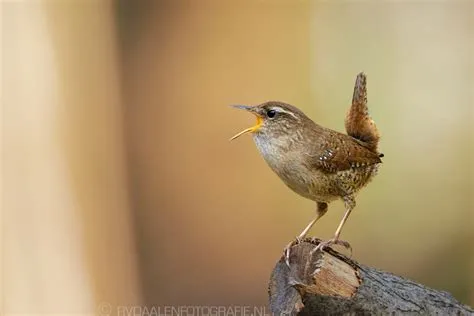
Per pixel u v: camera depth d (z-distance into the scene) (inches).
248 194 563.8
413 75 629.9
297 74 571.2
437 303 223.1
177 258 568.4
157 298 563.8
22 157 518.3
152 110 566.9
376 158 278.8
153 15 562.6
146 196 567.8
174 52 564.1
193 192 565.9
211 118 563.8
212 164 563.5
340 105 595.2
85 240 546.6
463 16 622.5
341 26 610.5
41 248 525.0
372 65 624.1
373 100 631.2
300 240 250.7
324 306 213.2
